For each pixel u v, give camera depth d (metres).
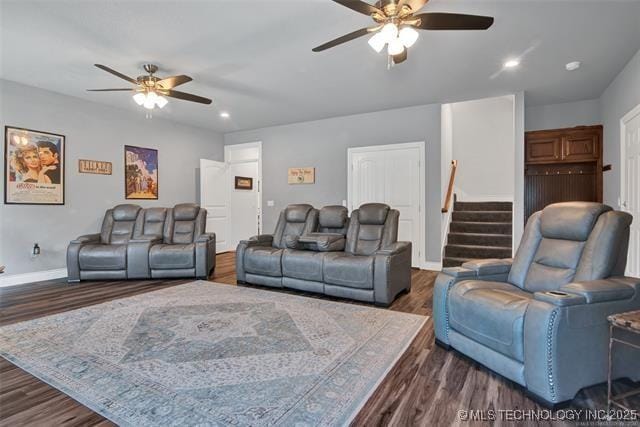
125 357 2.22
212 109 5.47
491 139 6.67
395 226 3.94
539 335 1.66
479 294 2.10
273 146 6.71
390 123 5.53
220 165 7.05
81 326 2.79
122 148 5.48
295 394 1.79
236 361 2.16
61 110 4.71
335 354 2.27
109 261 4.43
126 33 3.01
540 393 1.67
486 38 3.07
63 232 4.76
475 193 6.80
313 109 5.47
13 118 4.25
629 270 3.58
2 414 1.62
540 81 4.18
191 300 3.56
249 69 3.82
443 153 5.29
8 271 4.23
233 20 2.80
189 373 2.01
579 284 1.77
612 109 4.16
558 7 2.59
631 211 3.54
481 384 1.91
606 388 1.86
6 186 4.20
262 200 6.86
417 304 3.43
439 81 4.19
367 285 3.42
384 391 1.84
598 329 1.73
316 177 6.23
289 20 2.80
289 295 3.77
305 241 4.07
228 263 5.95
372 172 5.69
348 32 2.99
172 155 6.29
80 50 3.34
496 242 5.23
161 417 1.60
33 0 2.51
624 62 3.60
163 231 5.18
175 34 3.03
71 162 4.84
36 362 2.15
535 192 5.08
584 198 4.82
